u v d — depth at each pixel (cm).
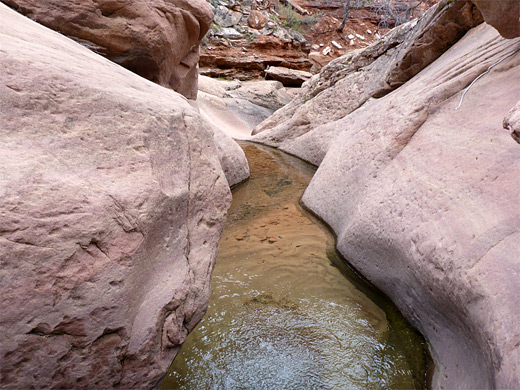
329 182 460
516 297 173
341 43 2145
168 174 186
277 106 1377
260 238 400
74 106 159
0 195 121
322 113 804
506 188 220
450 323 229
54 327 128
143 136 178
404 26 703
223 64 1659
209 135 235
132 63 494
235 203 509
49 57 172
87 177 147
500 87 304
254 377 222
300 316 276
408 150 353
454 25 514
